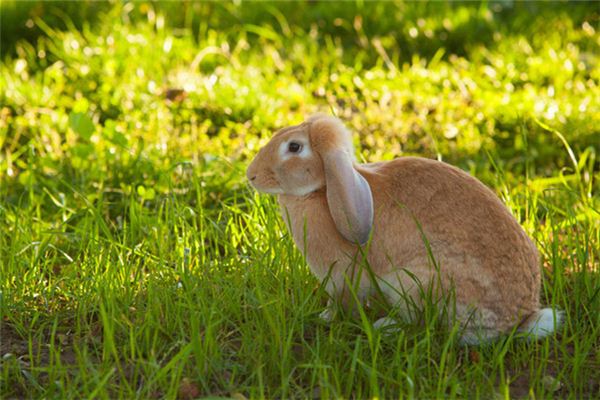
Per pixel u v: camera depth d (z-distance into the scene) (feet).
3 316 25.12
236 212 29.50
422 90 44.60
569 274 28.07
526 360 23.35
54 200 31.27
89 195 32.91
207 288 25.14
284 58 49.01
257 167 23.72
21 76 45.01
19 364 22.54
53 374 21.31
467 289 22.84
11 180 35.27
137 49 47.14
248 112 41.57
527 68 47.32
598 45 50.42
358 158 36.88
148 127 39.11
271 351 22.30
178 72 45.68
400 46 51.26
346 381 22.00
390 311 23.72
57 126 39.40
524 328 23.70
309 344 23.66
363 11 53.16
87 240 29.81
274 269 26.30
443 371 22.17
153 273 26.18
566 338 23.68
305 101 43.11
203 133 39.42
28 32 50.37
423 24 52.06
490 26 51.98
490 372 22.95
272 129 40.27
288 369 21.95
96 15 52.19
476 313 22.99
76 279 26.32
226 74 45.11
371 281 23.61
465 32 51.31
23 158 38.11
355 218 22.30
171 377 21.89
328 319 24.57
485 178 36.29
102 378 21.68
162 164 34.91
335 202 22.48
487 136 40.11
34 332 24.52
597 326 24.06
